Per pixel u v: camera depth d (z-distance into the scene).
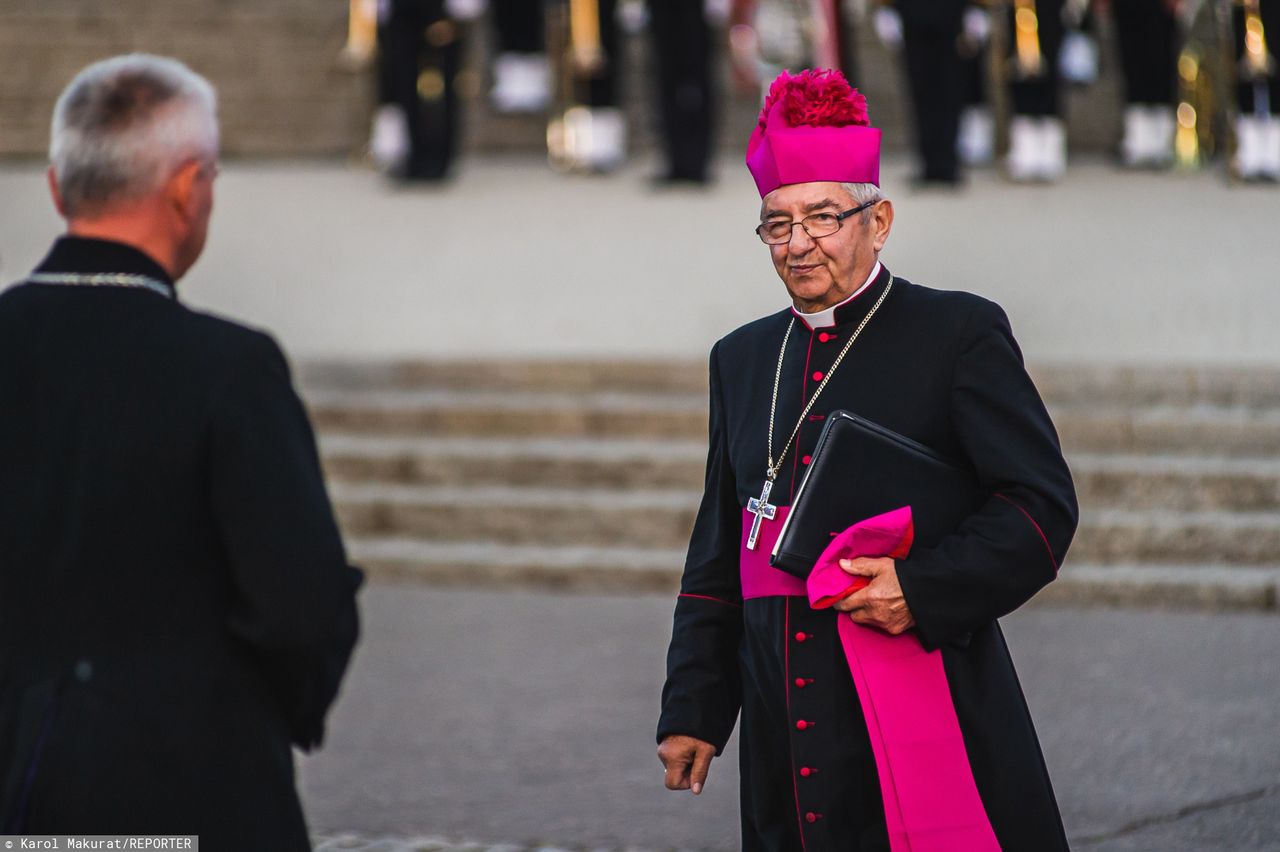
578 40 49.53
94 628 9.17
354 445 30.39
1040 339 32.03
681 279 37.50
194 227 9.84
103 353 9.38
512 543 28.62
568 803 18.14
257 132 57.47
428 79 48.28
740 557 11.78
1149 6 49.84
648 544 28.28
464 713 21.14
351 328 34.34
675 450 29.69
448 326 34.38
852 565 10.55
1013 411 10.92
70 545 9.19
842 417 11.07
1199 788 17.86
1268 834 16.59
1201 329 32.59
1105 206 44.16
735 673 11.88
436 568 27.78
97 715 9.01
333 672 9.38
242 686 9.31
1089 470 27.83
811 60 52.16
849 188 11.25
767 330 12.20
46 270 9.64
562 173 50.84
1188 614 25.22
